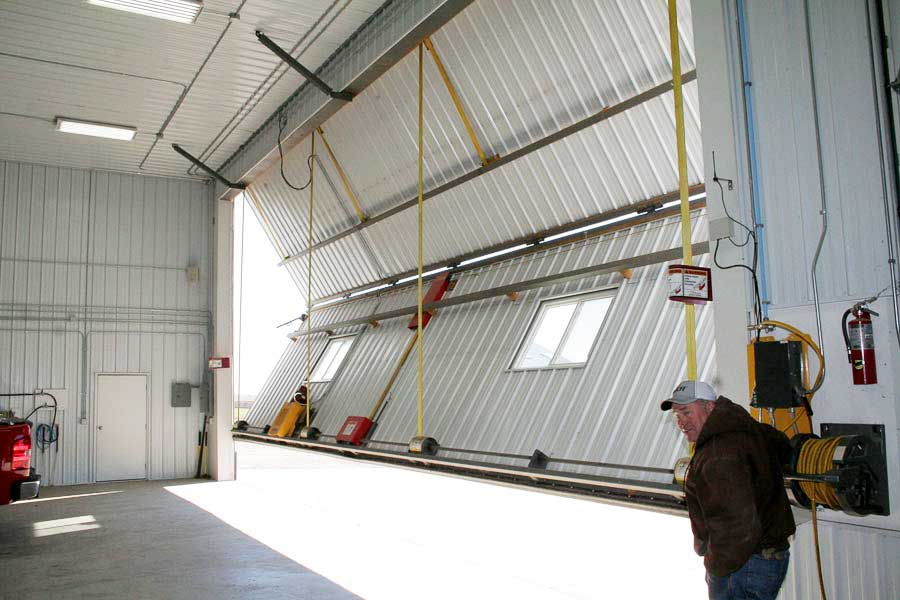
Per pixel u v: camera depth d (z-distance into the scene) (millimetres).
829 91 3756
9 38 8664
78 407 13125
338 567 6887
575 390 7336
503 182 8891
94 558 7301
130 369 13664
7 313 12727
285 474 15039
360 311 12812
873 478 3326
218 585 6266
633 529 8938
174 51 9094
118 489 12383
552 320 8469
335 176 11859
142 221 14078
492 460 7570
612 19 6770
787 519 3100
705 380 6094
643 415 6453
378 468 16375
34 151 12633
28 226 13070
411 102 9461
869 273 3529
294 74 9719
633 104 6887
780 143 3979
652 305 7141
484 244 9930
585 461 6465
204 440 14102
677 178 7168
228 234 14180
